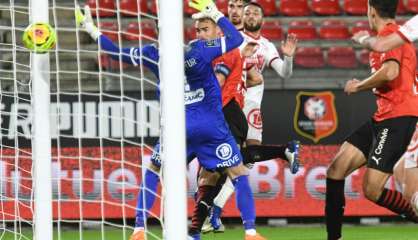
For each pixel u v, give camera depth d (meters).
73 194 32.78
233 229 32.28
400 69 22.50
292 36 28.31
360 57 38.84
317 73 37.53
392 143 22.55
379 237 29.88
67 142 32.84
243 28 28.58
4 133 31.88
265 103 33.53
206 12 22.25
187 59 22.23
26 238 25.81
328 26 40.88
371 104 33.50
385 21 22.78
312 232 31.52
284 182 33.53
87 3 39.06
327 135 33.53
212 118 22.73
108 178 32.94
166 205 14.17
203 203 24.05
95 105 33.09
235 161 23.16
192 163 32.97
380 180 22.66
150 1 40.12
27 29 17.64
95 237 30.03
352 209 33.62
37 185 18.62
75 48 36.75
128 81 35.00
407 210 23.27
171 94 14.16
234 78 25.89
